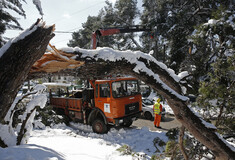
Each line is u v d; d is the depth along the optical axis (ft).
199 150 10.14
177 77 8.72
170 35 38.55
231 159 7.22
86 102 22.31
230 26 9.78
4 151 6.34
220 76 8.57
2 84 4.74
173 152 10.47
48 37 5.19
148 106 29.40
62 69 6.64
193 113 7.24
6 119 8.11
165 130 22.12
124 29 38.06
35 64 5.97
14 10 26.32
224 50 9.68
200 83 9.11
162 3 43.73
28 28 4.87
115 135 19.29
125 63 7.13
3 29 29.22
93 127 20.97
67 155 10.70
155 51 59.31
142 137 17.92
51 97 30.09
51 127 22.82
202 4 33.55
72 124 24.85
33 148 7.98
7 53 4.66
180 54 34.14
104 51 6.87
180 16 35.32
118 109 18.80
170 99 7.36
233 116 9.04
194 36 11.57
